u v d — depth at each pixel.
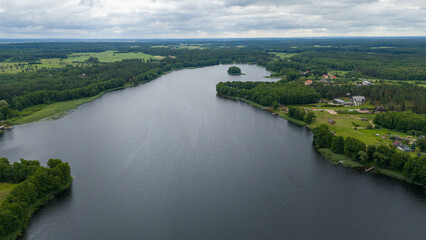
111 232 111.56
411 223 115.38
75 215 120.88
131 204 128.12
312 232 111.25
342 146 171.62
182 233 110.88
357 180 146.00
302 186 141.62
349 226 114.12
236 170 156.75
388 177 147.62
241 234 110.12
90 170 157.12
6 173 138.25
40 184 130.75
